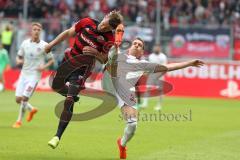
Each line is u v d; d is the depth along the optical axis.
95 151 27.20
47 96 62.47
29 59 36.09
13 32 70.44
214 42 67.50
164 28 68.31
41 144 28.92
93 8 78.25
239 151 27.91
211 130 36.53
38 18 75.81
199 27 67.81
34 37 35.91
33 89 36.19
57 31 68.88
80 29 25.05
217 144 30.19
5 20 71.50
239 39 67.19
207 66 66.56
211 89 66.44
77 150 27.36
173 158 25.61
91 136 32.44
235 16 74.75
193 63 24.45
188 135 33.78
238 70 65.62
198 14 75.25
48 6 78.12
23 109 36.34
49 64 36.53
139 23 68.44
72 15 77.06
